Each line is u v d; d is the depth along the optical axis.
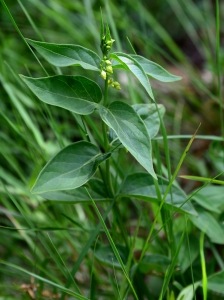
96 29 1.13
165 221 0.63
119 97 1.04
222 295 0.67
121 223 0.66
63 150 0.55
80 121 0.64
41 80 0.53
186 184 0.97
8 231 0.83
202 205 0.67
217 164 0.76
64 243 0.79
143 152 0.52
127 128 0.54
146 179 0.63
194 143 1.08
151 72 0.56
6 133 1.00
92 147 0.56
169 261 0.66
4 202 0.82
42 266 0.72
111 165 0.72
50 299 0.71
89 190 0.63
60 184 0.53
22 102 0.98
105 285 0.73
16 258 0.83
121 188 0.63
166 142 0.63
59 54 0.55
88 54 0.55
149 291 0.68
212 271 0.68
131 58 0.53
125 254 0.66
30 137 0.86
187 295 0.61
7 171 0.94
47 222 0.79
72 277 0.61
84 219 0.83
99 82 1.11
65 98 0.54
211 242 0.69
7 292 0.75
